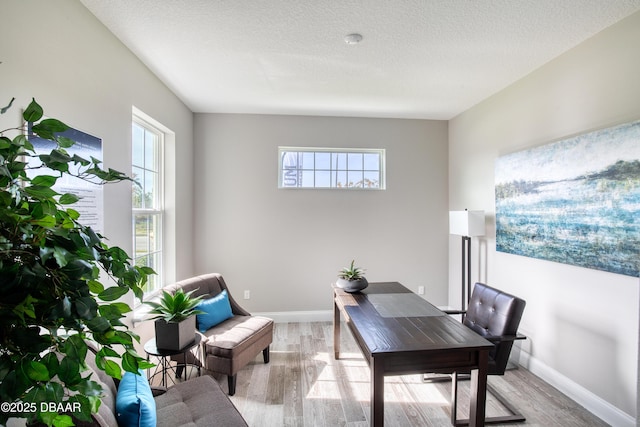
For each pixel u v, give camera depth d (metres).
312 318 3.83
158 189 3.03
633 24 1.86
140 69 2.41
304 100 3.32
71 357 0.76
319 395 2.31
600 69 2.05
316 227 3.86
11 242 0.75
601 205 2.01
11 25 1.30
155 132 2.94
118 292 0.89
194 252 3.69
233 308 2.98
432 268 4.00
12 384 0.69
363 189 3.90
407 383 2.48
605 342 2.02
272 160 3.79
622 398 1.92
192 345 1.92
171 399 1.64
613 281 1.97
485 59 2.43
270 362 2.80
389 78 2.78
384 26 2.00
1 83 1.26
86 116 1.77
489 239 3.20
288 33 2.08
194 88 2.98
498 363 2.01
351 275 2.72
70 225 0.84
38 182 0.82
